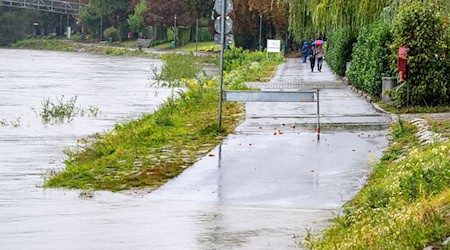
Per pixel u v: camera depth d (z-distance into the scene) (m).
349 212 19.11
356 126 37.94
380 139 33.53
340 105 47.84
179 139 35.41
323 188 24.06
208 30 197.00
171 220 19.56
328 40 109.25
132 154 31.59
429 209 15.30
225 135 36.12
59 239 17.25
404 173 21.03
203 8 172.25
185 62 92.88
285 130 37.22
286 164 28.28
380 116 41.25
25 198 23.58
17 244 16.75
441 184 19.05
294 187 24.30
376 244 14.45
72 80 95.44
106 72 116.56
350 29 51.34
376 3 46.59
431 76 41.69
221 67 37.31
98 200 23.05
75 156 35.00
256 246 16.45
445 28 41.69
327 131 36.56
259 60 125.31
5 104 63.31
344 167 27.39
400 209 17.27
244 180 25.66
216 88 61.94
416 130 33.44
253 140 34.34
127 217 20.02
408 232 14.45
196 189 24.50
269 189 24.17
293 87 65.44
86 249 16.25
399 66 41.88
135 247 16.41
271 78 80.25
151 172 27.22
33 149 38.72
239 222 19.28
